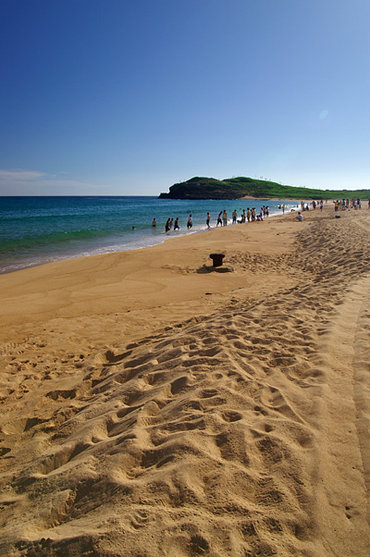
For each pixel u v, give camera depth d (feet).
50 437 9.77
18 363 15.99
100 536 5.61
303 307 19.29
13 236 74.28
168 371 12.64
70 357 16.70
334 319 16.63
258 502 6.34
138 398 11.17
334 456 7.48
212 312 22.81
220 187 565.12
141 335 19.22
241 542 5.51
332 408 9.36
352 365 11.93
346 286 23.34
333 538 5.59
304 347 13.80
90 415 10.54
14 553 5.74
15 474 8.37
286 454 7.51
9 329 21.04
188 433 8.37
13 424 10.96
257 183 627.46
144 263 43.78
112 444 8.44
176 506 6.27
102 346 17.99
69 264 43.16
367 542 5.51
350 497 6.41
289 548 5.40
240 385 10.89
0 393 13.08
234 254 50.44
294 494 6.46
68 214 161.89
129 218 141.38
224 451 7.79
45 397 12.64
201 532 5.65
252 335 15.29
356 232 57.06
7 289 31.60
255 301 23.66
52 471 8.19
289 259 45.44
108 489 6.91
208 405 9.78
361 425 8.54
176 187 609.01
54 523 6.49
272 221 122.21
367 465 7.20
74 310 25.12
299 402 9.75
